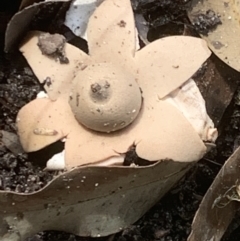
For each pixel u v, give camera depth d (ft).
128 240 0.48
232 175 0.43
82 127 0.42
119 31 0.43
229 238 0.51
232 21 0.45
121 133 0.41
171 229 0.49
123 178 0.39
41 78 0.43
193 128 0.41
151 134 0.41
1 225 0.41
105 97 0.39
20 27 0.43
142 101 0.42
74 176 0.38
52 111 0.42
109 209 0.43
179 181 0.48
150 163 0.42
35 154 0.45
